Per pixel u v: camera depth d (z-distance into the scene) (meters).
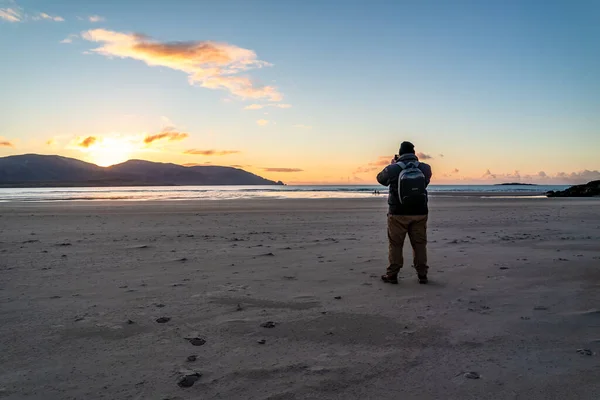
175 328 3.63
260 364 2.89
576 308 4.22
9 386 2.56
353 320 3.86
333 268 6.37
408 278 5.70
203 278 5.67
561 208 23.86
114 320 3.85
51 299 4.59
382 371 2.78
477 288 5.09
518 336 3.44
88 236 10.68
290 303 4.43
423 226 5.34
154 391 2.49
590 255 7.48
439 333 3.51
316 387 2.55
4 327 3.65
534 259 7.09
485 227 13.01
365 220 15.84
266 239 10.02
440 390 2.52
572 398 2.41
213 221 15.39
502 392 2.49
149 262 6.89
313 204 28.22
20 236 10.70
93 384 2.59
